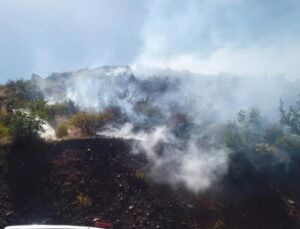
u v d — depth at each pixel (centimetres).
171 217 993
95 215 966
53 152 1155
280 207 1091
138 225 959
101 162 1135
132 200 1023
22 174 1062
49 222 941
